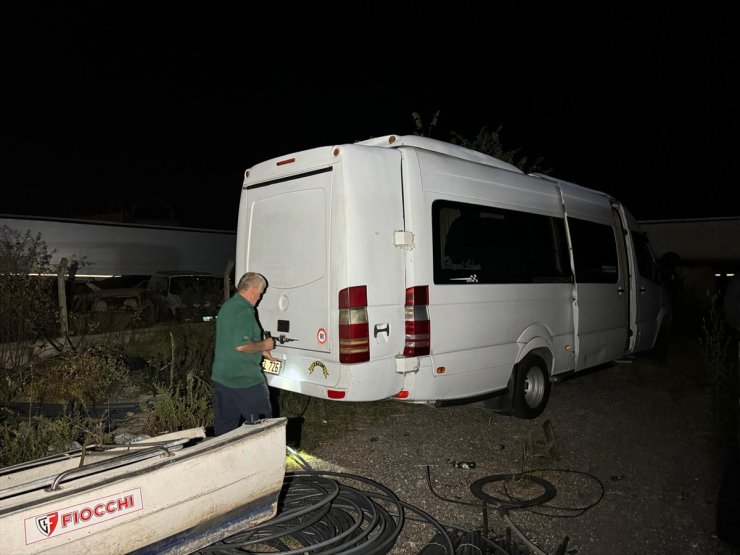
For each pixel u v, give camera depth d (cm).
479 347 545
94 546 286
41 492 282
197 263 1836
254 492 355
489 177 577
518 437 580
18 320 696
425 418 634
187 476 322
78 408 580
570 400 714
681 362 922
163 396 554
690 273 1487
